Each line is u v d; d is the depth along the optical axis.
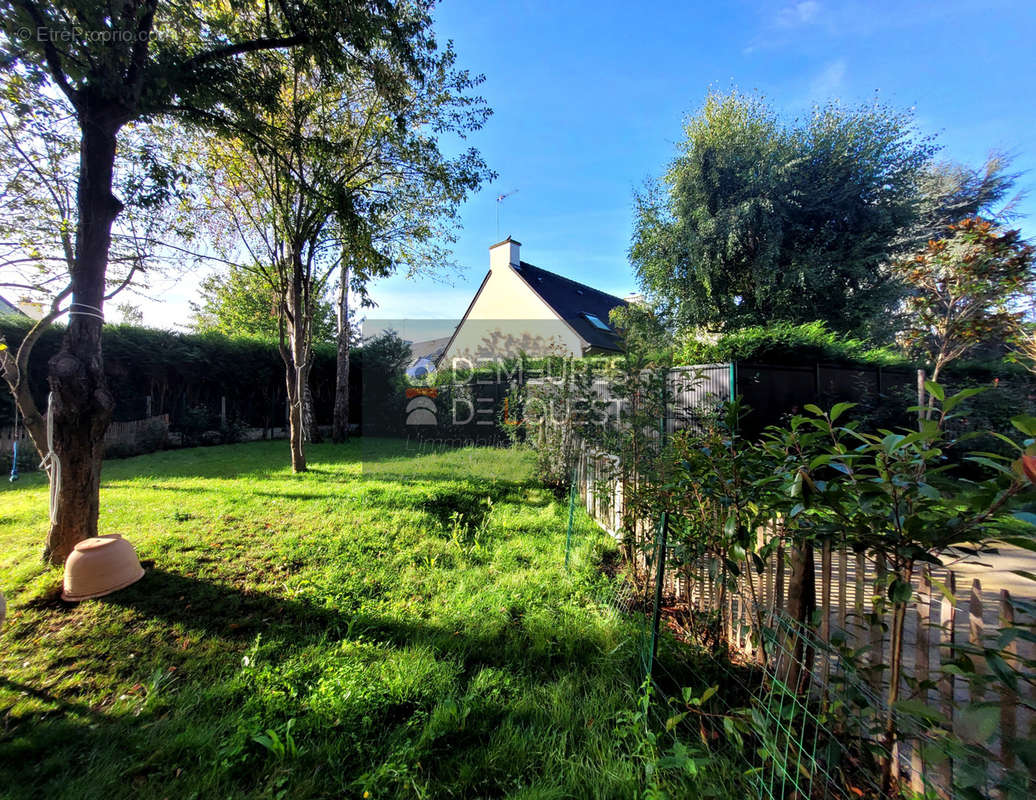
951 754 1.15
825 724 1.72
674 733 1.80
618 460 3.87
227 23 4.14
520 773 1.72
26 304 4.85
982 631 1.43
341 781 1.66
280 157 5.42
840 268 11.70
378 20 4.36
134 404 10.40
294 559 3.68
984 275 5.90
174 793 1.62
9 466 8.06
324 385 15.18
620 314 5.29
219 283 10.00
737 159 12.20
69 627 2.62
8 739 1.84
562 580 3.37
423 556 3.82
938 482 1.45
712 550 2.35
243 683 2.16
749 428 6.93
